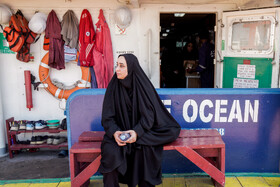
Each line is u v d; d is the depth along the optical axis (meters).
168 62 7.45
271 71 4.00
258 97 2.75
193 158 2.29
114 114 2.22
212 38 5.59
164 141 2.20
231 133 2.81
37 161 3.87
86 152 2.25
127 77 2.14
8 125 3.96
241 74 4.26
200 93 2.74
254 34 4.09
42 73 4.10
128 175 2.23
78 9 4.15
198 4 4.31
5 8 3.92
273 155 2.84
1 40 4.15
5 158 4.00
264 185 2.61
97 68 4.11
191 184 2.66
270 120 2.78
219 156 2.38
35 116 4.38
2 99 4.29
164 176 2.82
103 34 4.09
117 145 2.08
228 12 4.20
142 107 2.12
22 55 3.99
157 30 4.34
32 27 3.89
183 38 9.98
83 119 2.78
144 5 4.27
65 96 4.17
